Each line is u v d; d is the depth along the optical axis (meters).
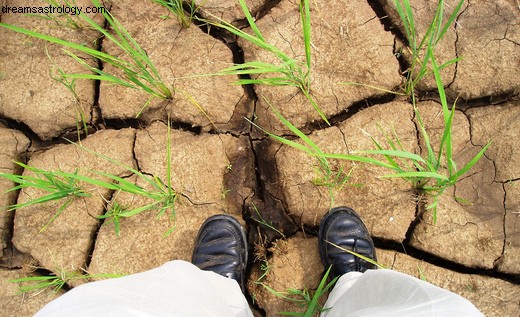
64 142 2.20
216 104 2.16
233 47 2.21
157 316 1.24
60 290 2.11
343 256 1.98
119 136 2.17
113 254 2.10
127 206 2.11
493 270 2.00
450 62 1.87
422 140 2.08
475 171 2.05
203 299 1.52
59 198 2.00
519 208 2.01
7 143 2.18
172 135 2.16
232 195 2.14
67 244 2.12
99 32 2.23
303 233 2.11
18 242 2.13
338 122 2.13
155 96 2.15
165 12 2.21
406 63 2.12
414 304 1.27
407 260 2.04
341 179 2.08
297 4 2.18
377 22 2.14
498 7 2.10
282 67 1.81
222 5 2.20
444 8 2.12
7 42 2.23
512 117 2.06
